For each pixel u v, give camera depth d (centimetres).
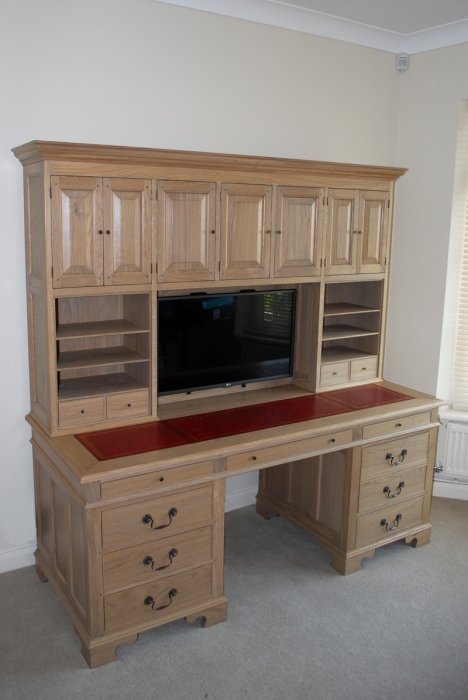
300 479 334
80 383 284
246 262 289
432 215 384
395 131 398
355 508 305
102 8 278
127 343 301
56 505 265
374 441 304
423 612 279
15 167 271
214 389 325
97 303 292
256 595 289
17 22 260
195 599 262
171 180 262
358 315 363
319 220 306
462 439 388
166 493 245
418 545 338
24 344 288
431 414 327
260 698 227
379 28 364
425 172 386
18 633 259
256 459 268
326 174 303
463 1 318
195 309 299
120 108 291
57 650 250
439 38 367
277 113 344
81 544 238
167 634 262
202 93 315
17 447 295
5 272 277
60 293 246
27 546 306
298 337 339
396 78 390
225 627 266
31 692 227
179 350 299
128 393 274
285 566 314
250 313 319
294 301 333
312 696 228
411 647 256
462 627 270
